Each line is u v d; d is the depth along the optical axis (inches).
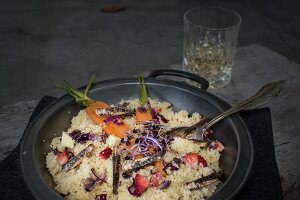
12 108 20.5
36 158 13.5
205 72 21.6
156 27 37.2
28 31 35.3
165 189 13.7
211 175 14.3
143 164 14.6
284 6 42.9
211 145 15.8
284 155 17.3
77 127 16.7
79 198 13.6
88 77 27.8
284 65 24.7
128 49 32.6
